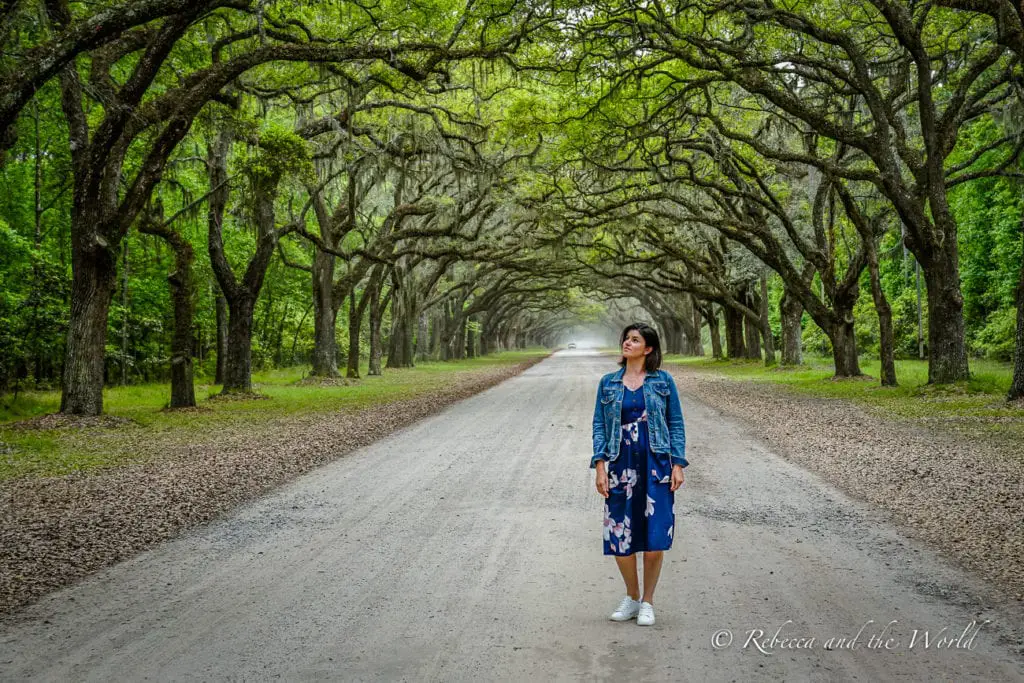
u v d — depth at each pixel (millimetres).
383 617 4652
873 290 21922
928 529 6457
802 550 5996
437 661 3965
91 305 17094
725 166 25438
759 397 21047
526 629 4398
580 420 16531
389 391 26594
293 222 24734
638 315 103062
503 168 30859
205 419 17750
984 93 18969
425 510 7750
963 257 37156
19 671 3945
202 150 32562
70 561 6066
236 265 35938
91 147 16500
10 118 11859
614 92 21297
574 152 25562
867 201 27078
